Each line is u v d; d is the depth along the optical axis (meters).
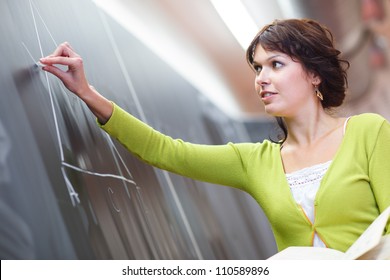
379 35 9.45
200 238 4.07
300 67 2.15
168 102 4.85
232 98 8.27
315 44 2.14
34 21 2.42
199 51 6.69
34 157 1.96
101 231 2.29
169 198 3.74
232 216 5.51
